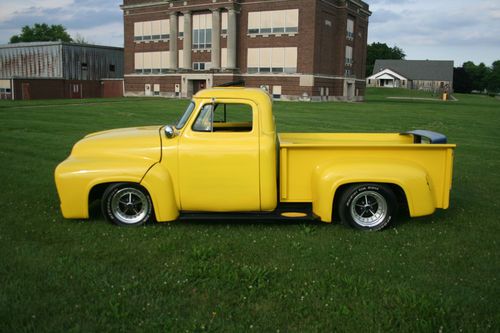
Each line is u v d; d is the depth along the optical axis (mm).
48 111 26938
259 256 5164
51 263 4832
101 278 4496
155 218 6441
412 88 113062
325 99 50281
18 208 6906
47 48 57938
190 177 6133
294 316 3875
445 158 6148
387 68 117438
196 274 4566
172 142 6164
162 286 4344
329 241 5688
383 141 7555
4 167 10031
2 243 5418
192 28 53719
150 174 6023
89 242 5520
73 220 6383
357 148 6117
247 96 6227
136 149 6184
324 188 5965
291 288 4363
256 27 49625
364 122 24016
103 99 46125
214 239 5719
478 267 4934
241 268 4711
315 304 4059
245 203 6184
